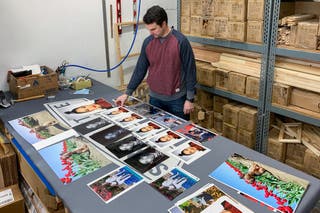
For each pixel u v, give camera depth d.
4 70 2.42
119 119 1.91
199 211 1.14
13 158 1.97
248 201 1.18
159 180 1.32
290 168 1.38
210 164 1.42
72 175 1.37
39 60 2.55
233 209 1.14
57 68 2.62
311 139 2.35
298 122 2.54
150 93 2.39
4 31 2.33
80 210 1.16
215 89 2.76
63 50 2.65
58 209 1.62
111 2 2.82
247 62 2.52
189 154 1.50
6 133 2.03
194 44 3.05
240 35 2.41
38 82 2.31
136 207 1.17
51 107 2.13
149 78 2.33
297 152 2.41
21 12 2.37
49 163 1.47
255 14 2.29
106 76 2.99
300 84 2.19
